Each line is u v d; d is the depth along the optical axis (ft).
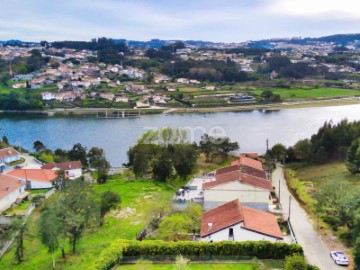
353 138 452.35
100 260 195.83
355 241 196.75
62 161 517.55
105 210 285.43
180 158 414.21
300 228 253.24
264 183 299.99
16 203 350.02
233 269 196.03
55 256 239.91
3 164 477.36
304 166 446.60
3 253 255.29
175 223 247.50
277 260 202.59
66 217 237.25
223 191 289.74
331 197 242.78
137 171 434.71
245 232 221.46
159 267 200.23
